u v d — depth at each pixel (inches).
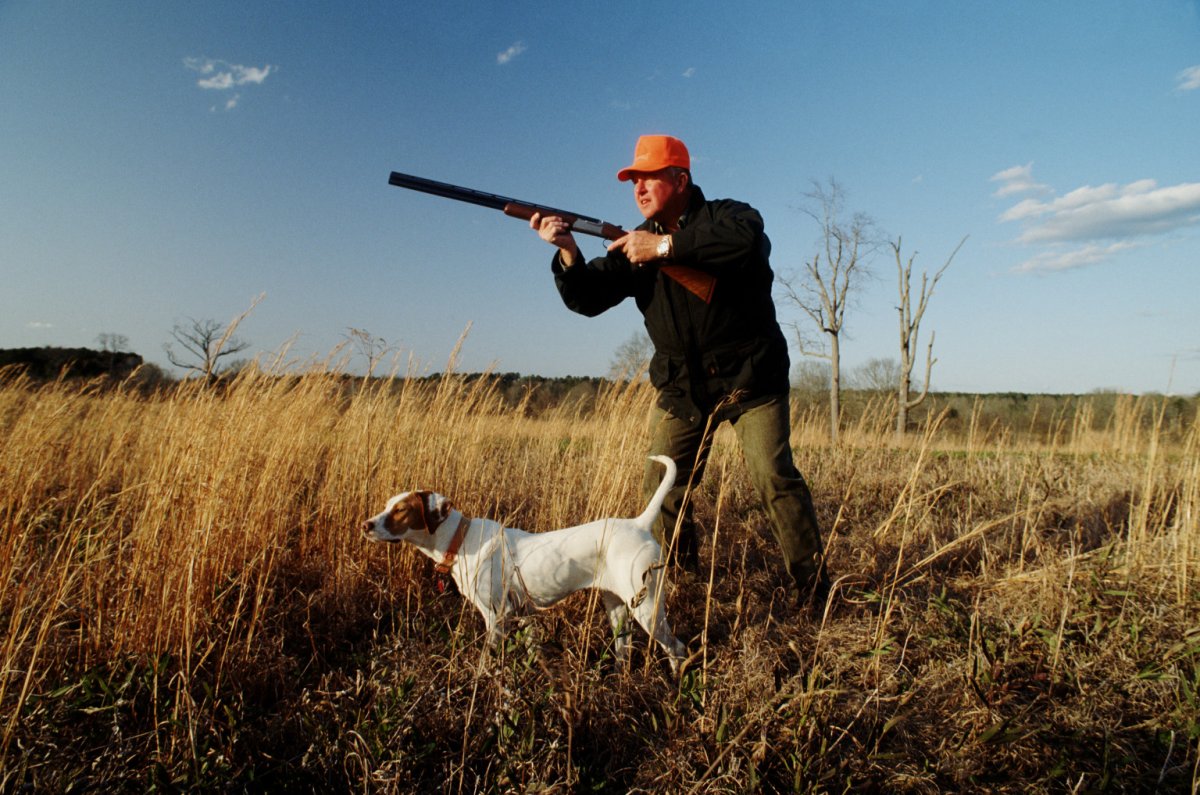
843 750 75.2
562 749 74.0
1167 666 88.4
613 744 78.2
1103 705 81.9
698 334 113.5
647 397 151.2
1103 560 116.6
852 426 285.7
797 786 66.4
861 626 106.0
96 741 73.9
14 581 92.0
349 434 146.9
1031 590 116.6
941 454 294.4
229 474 112.3
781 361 116.7
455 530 103.0
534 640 89.8
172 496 100.8
